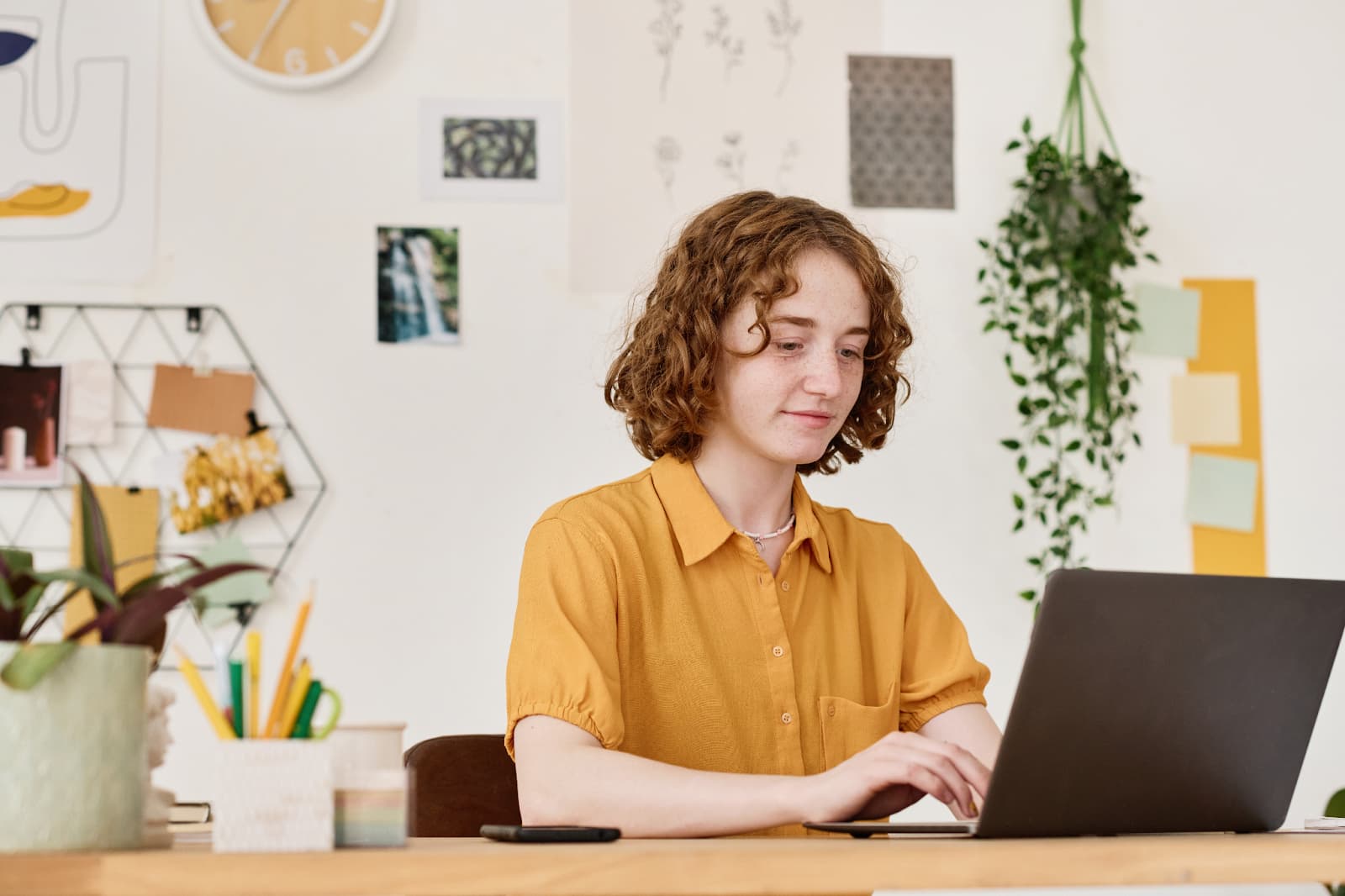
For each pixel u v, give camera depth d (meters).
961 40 3.11
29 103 2.85
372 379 2.87
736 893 0.84
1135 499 3.04
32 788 0.85
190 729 2.71
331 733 0.98
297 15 2.91
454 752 1.75
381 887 0.83
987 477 2.99
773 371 1.49
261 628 2.78
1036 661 1.00
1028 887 0.89
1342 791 2.23
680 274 1.56
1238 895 2.73
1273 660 1.13
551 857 0.84
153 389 2.81
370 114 2.92
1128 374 3.06
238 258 2.87
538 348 2.91
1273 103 3.17
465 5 2.97
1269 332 3.11
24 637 0.92
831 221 1.53
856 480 2.96
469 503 2.87
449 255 2.91
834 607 1.61
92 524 0.97
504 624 2.85
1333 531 3.07
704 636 1.50
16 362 2.79
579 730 1.26
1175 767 1.10
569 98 2.98
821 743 1.53
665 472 1.58
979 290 3.04
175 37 2.89
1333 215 3.16
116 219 2.84
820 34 3.06
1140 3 3.17
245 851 0.86
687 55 3.02
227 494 2.79
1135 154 3.13
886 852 0.87
